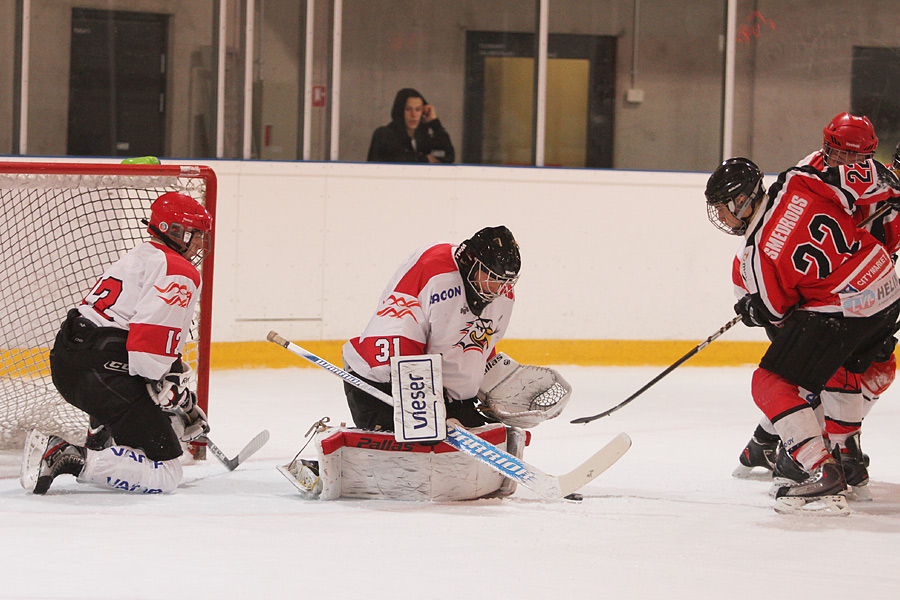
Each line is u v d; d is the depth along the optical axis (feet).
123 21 72.79
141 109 73.67
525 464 31.19
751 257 32.86
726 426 51.80
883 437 49.44
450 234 73.61
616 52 79.15
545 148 79.30
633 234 75.25
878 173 32.89
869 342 34.71
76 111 72.84
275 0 73.82
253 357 70.54
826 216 32.12
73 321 33.50
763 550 26.89
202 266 41.91
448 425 31.81
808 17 80.59
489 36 77.82
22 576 22.72
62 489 33.40
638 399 60.64
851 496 34.81
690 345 76.18
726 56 79.77
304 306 71.51
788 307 33.32
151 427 33.12
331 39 74.90
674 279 75.82
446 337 31.89
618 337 75.46
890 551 27.07
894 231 35.94
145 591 21.86
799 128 81.35
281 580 22.94
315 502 32.01
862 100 81.92
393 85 76.59
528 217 74.28
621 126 79.82
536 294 74.49
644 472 39.68
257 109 74.33
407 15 76.38
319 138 75.41
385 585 22.76
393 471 32.30
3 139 71.87
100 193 56.85
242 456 37.32
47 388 45.44
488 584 23.08
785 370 32.55
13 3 71.15
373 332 32.07
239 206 69.87
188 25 73.26
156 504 31.24
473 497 32.83
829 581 24.02
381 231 72.54
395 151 76.84
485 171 73.61
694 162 80.64
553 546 26.76
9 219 54.75
